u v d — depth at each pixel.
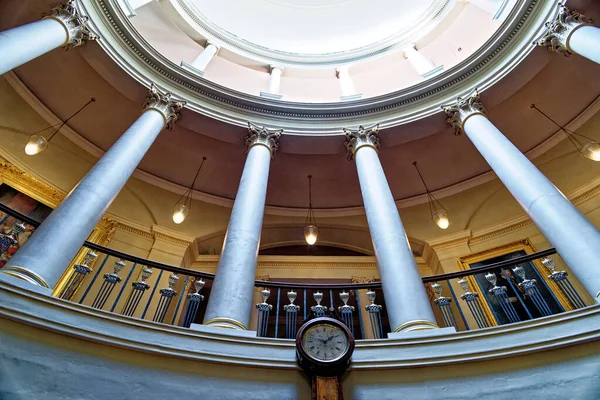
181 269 4.63
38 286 3.21
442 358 3.43
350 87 10.80
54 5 6.25
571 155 8.36
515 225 8.55
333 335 3.58
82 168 8.34
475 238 8.78
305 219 9.95
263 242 9.95
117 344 3.18
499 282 7.66
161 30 10.55
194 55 11.09
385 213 5.20
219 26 11.65
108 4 6.61
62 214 3.93
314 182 9.59
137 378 3.12
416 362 3.45
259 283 4.65
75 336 3.07
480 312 6.83
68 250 3.69
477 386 3.28
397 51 11.39
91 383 2.94
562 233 4.04
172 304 7.66
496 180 9.22
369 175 6.12
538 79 7.51
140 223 8.58
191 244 8.80
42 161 7.82
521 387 3.19
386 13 12.64
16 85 7.61
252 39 12.43
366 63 11.68
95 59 6.56
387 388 3.36
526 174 4.90
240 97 7.66
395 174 9.38
